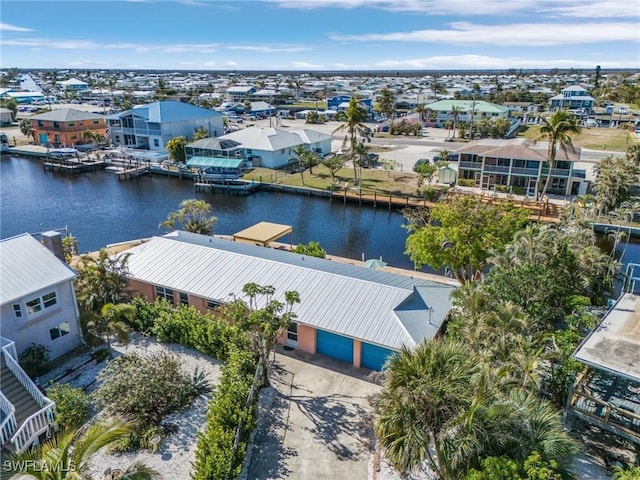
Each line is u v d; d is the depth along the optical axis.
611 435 19.23
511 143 63.75
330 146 88.19
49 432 19.56
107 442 13.06
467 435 13.45
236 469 16.84
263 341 22.33
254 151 77.38
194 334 25.58
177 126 88.00
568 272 26.03
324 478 17.88
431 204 56.41
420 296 26.91
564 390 19.78
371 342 23.31
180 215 42.44
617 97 166.88
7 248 25.58
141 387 20.47
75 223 55.00
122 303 27.86
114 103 155.00
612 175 51.41
